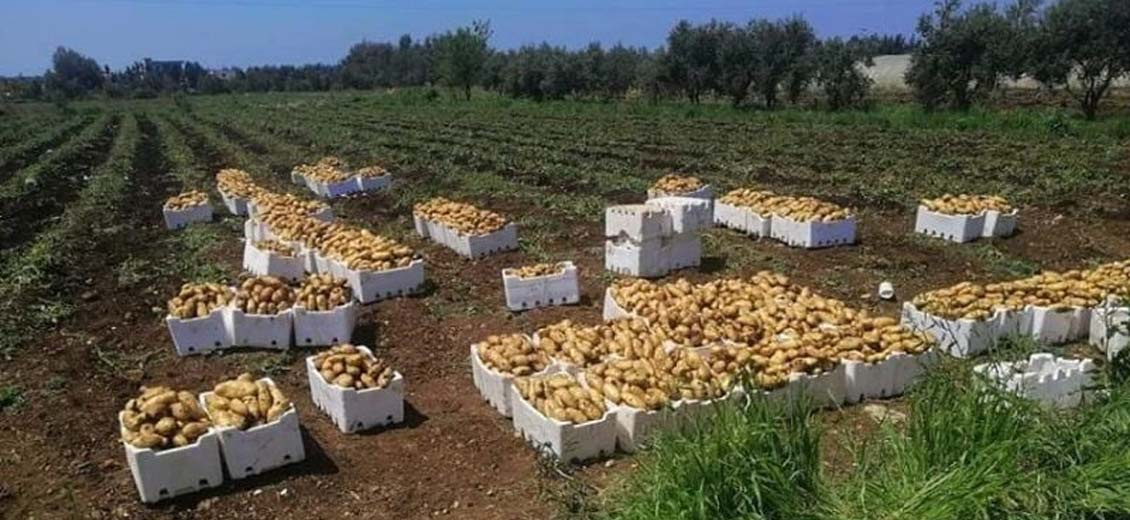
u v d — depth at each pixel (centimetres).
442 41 6391
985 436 468
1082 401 536
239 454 600
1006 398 490
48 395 763
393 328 938
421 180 2069
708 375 656
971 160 1991
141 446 572
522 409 650
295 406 736
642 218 1070
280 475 614
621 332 759
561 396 630
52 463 639
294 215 1308
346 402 670
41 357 862
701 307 852
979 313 796
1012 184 1675
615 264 1119
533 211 1591
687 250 1125
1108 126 2431
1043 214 1410
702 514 439
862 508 444
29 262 1228
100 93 10500
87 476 620
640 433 618
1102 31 2952
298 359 850
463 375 809
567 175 1980
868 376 705
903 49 8894
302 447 627
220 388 646
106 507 577
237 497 589
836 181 1803
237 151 3086
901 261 1139
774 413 493
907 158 2100
